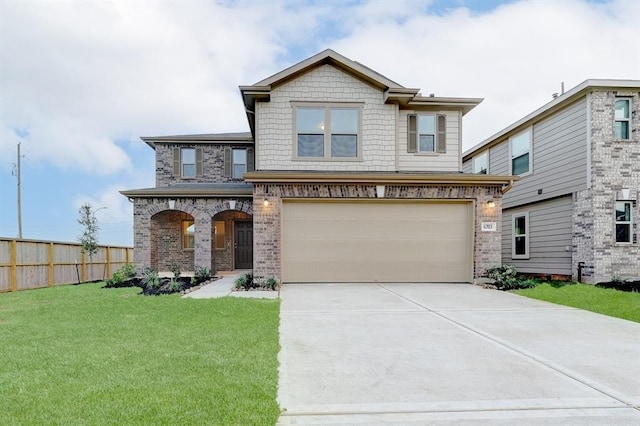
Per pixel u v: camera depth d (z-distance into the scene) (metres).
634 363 4.16
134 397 3.14
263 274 10.12
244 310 6.67
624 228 10.59
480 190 10.64
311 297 8.30
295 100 11.01
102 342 4.72
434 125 11.70
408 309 7.07
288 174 10.05
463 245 10.71
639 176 10.56
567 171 11.55
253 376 3.61
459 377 3.76
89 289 10.39
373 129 11.16
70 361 4.02
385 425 2.85
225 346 4.55
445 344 4.86
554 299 8.13
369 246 10.56
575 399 3.28
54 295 9.16
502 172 15.33
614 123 10.61
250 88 10.53
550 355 4.43
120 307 7.05
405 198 10.49
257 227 10.16
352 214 10.55
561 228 11.90
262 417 2.84
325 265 10.49
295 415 2.97
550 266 12.43
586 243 10.73
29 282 11.04
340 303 7.62
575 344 4.86
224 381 3.48
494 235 10.59
